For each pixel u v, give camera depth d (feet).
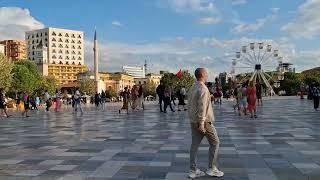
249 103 74.54
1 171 27.84
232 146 38.01
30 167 29.12
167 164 29.55
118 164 29.73
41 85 343.46
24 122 77.20
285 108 106.42
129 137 46.78
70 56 613.52
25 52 618.44
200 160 30.83
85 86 410.93
